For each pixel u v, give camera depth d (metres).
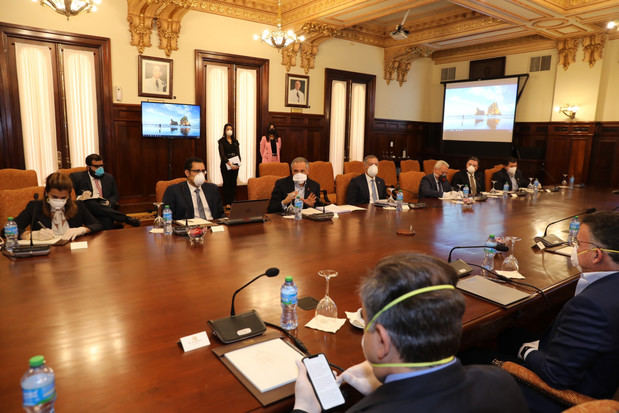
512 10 5.99
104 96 6.16
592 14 6.12
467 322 1.51
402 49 8.95
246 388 1.08
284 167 5.95
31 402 0.94
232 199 7.03
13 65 5.57
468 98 9.45
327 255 2.35
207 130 7.20
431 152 10.44
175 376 1.13
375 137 9.58
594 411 0.80
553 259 2.37
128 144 6.48
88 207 3.60
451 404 0.73
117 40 6.15
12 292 1.71
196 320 1.48
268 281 1.90
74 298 1.66
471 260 2.30
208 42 6.93
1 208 3.13
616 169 7.62
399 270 0.80
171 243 2.56
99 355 1.23
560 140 8.09
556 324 1.46
